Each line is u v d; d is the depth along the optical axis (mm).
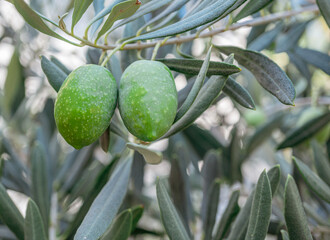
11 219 217
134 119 163
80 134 164
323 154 241
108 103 167
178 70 190
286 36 287
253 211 178
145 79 165
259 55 196
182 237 192
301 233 177
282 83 190
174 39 208
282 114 329
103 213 196
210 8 172
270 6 305
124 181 212
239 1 187
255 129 349
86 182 302
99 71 170
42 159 263
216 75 182
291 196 177
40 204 256
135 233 289
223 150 320
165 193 195
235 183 318
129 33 238
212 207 237
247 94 193
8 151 307
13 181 299
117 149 313
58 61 212
